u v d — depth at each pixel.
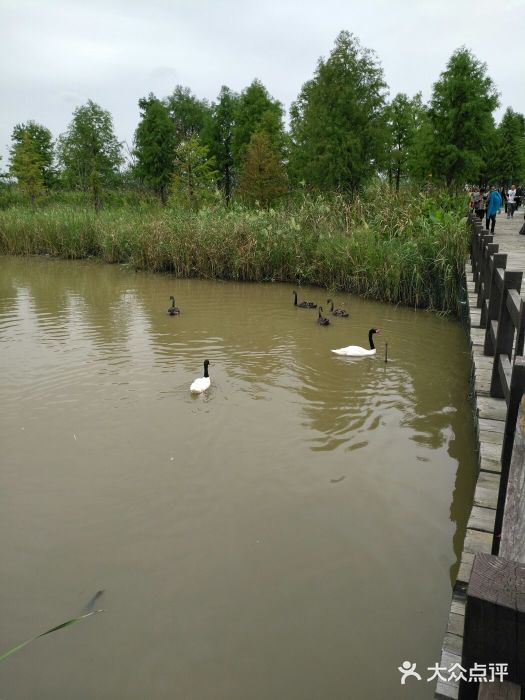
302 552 5.27
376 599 4.67
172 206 31.41
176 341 12.64
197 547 5.36
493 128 30.47
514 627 1.52
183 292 19.03
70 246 28.17
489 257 9.29
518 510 2.34
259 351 11.84
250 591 4.78
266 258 20.73
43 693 3.88
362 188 29.06
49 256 29.22
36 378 10.09
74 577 4.98
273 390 9.50
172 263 23.25
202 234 21.77
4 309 16.44
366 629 4.36
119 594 4.77
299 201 26.78
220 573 5.00
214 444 7.48
